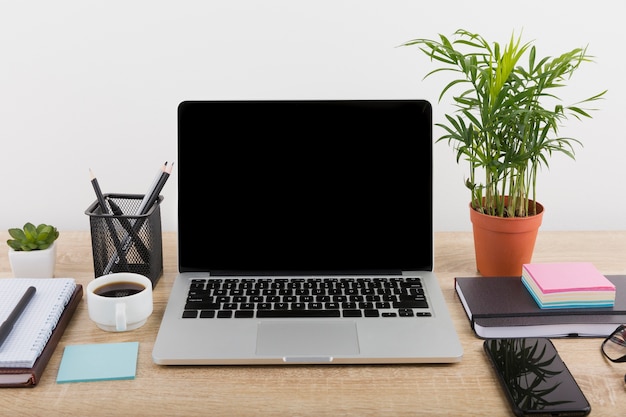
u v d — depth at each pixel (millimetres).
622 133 1626
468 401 889
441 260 1320
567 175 1657
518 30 1572
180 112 1182
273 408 873
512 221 1165
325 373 944
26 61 1577
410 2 1557
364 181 1192
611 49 1577
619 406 876
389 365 963
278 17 1564
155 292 1177
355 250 1196
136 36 1572
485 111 1157
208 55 1587
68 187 1667
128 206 1258
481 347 1015
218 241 1193
